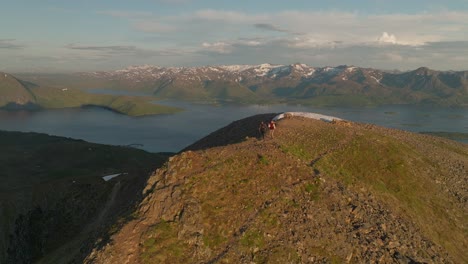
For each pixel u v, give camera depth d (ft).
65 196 283.38
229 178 143.84
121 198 262.26
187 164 147.95
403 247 142.10
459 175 231.71
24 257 252.83
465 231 178.29
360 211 150.71
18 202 280.31
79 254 144.15
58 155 586.86
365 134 236.43
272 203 136.46
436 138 344.28
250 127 275.80
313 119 268.82
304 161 176.96
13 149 629.10
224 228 124.26
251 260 117.19
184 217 123.75
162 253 113.50
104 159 579.07
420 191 194.70
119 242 115.85
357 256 131.44
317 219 137.49
